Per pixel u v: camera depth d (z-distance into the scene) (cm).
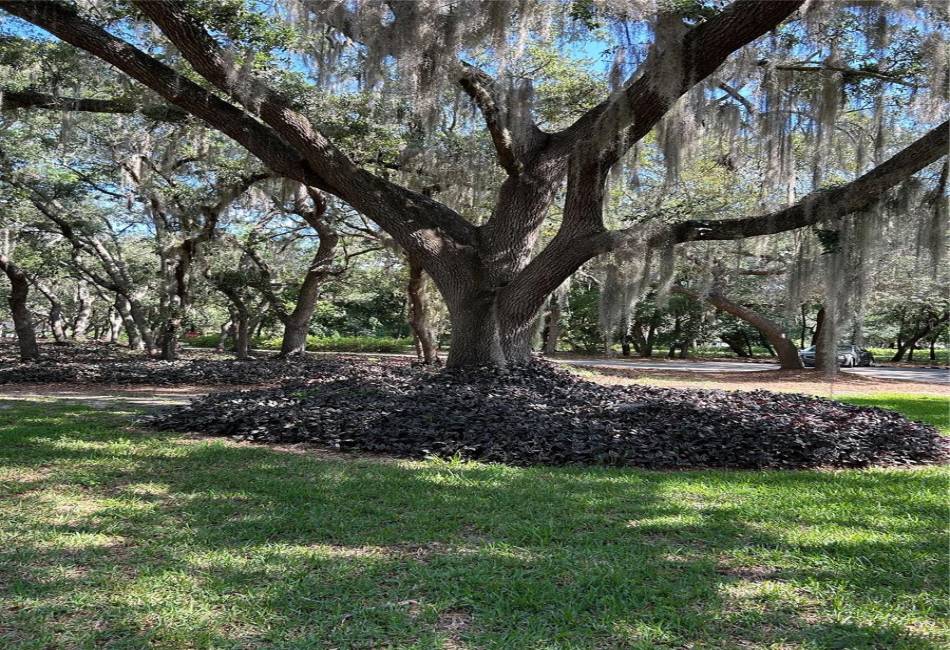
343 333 4547
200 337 4238
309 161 964
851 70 855
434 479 527
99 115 1567
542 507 453
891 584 331
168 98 894
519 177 1039
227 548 362
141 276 2617
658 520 428
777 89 888
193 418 770
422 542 378
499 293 1033
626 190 1605
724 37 759
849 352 3130
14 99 1071
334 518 418
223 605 292
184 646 258
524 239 1056
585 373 1933
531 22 764
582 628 278
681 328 3466
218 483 500
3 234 1817
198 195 1617
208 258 1838
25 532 382
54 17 796
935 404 1260
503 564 345
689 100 856
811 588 321
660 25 754
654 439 666
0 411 895
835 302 813
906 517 452
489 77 978
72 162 1844
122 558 345
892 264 1337
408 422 698
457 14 761
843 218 812
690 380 1858
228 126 932
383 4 815
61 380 1387
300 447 666
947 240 805
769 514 450
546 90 1325
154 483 500
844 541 393
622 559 355
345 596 303
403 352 3769
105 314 4384
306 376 1490
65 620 278
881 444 713
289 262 2252
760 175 1541
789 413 812
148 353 2194
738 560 358
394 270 2155
